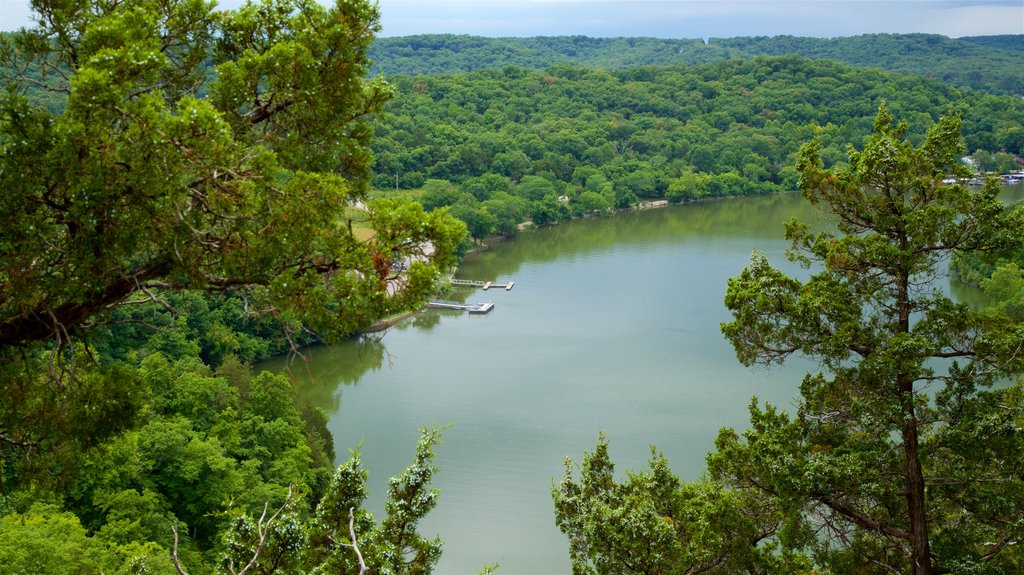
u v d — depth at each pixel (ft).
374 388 290.56
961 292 386.93
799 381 290.97
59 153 42.11
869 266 88.38
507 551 184.75
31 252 45.01
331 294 47.11
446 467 226.17
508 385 293.02
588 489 91.61
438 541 64.23
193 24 53.78
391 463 229.25
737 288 93.09
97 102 42.19
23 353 48.01
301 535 58.95
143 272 47.11
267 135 52.70
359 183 55.98
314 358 319.27
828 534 87.04
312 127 52.90
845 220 92.12
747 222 642.22
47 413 47.96
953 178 90.17
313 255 48.93
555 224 645.51
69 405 47.93
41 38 50.98
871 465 82.53
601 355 326.65
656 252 526.98
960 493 83.97
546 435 248.32
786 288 90.63
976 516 82.99
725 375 299.99
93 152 42.34
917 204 89.15
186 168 44.93
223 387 194.80
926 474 86.33
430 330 368.48
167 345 256.52
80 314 47.32
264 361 313.94
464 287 444.55
